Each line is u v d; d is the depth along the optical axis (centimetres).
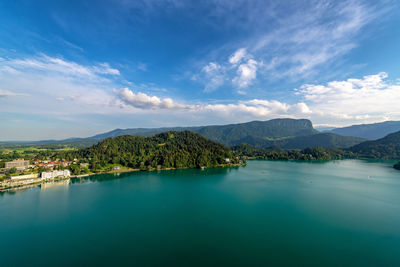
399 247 7425
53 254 7025
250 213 10756
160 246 7538
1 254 7031
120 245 7612
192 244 7656
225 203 12425
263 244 7638
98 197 13788
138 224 9456
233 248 7394
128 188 16325
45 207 11781
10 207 11744
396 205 11912
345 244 7638
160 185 17412
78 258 6788
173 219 10012
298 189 15812
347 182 18438
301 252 7106
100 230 8838
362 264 6431
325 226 9175
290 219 9919
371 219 9888
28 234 8506
